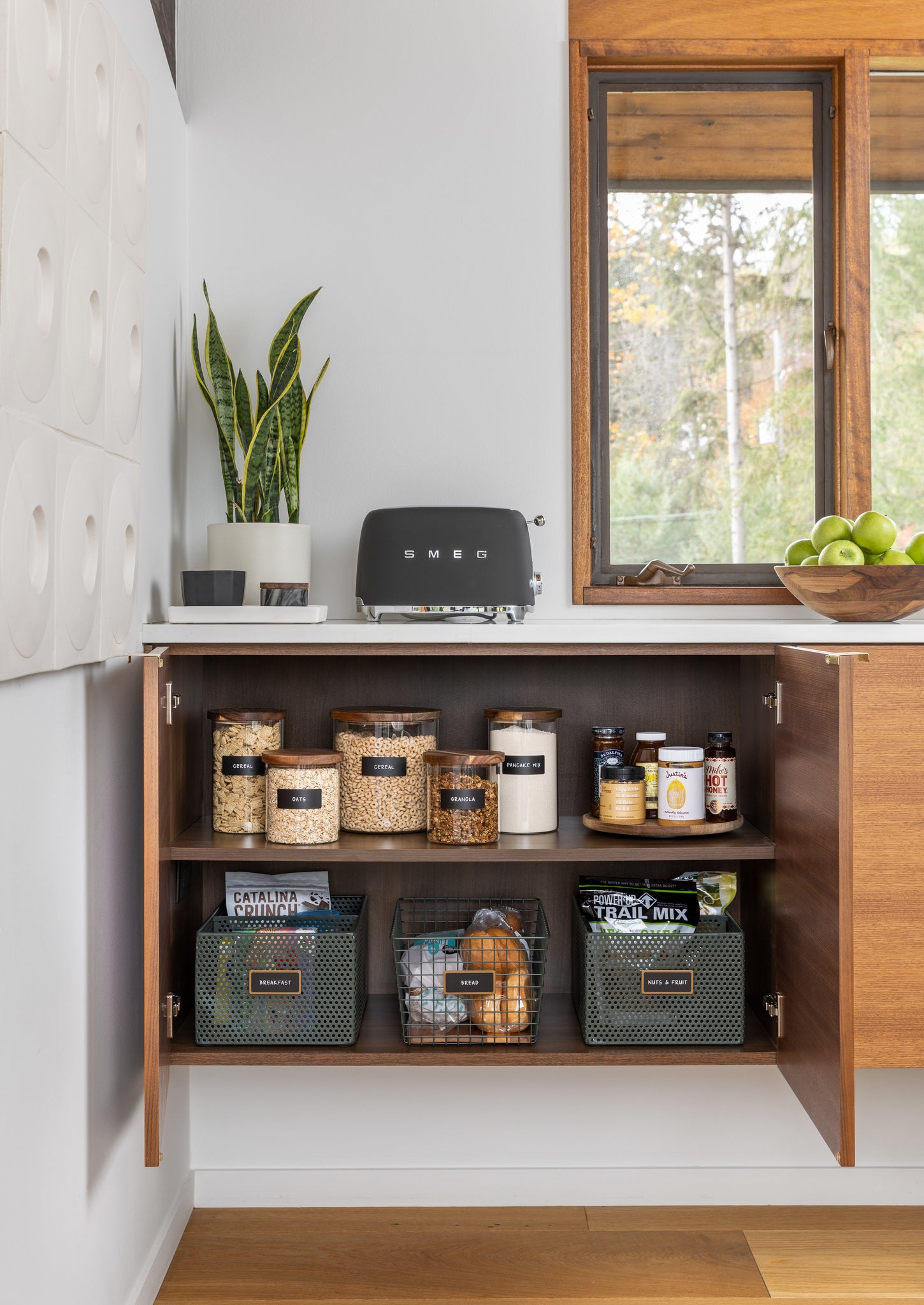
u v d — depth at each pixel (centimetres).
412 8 182
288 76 181
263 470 167
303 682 178
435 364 181
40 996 109
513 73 181
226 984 149
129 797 145
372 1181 179
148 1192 152
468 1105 180
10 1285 100
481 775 150
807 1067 135
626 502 187
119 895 140
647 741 162
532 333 182
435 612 159
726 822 157
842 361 184
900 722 142
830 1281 156
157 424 158
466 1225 173
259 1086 179
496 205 181
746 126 186
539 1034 156
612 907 160
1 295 89
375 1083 180
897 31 181
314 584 181
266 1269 159
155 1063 130
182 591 155
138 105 135
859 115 182
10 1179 100
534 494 182
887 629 150
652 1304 150
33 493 98
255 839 153
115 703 138
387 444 181
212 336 169
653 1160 180
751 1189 179
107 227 122
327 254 181
